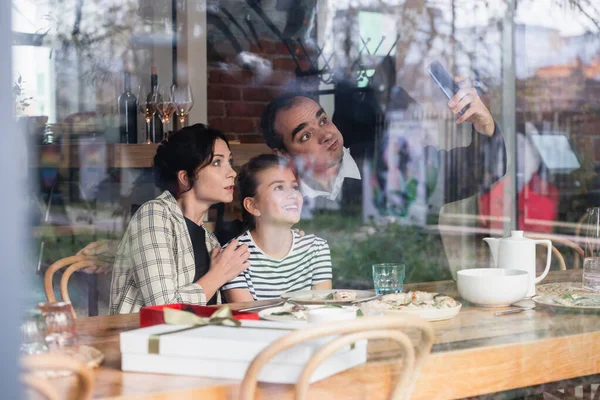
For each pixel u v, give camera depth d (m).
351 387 0.91
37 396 0.67
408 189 2.68
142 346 0.90
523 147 2.90
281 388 0.86
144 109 2.28
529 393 1.12
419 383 0.99
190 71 2.52
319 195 2.52
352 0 2.75
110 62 2.23
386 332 0.85
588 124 3.03
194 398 0.84
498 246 1.49
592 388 1.19
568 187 3.00
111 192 1.90
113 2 2.26
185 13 2.51
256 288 1.67
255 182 1.75
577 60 3.01
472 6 2.91
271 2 2.64
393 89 2.75
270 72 2.68
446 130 2.80
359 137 2.62
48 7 2.05
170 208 1.67
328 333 0.80
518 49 2.91
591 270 1.53
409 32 2.81
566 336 1.14
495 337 1.12
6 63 0.55
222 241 2.05
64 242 1.57
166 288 1.58
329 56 2.72
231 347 0.86
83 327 1.19
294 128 2.55
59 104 2.03
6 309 0.56
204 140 1.77
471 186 2.83
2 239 0.56
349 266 2.52
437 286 1.59
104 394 0.82
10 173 0.56
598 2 3.03
